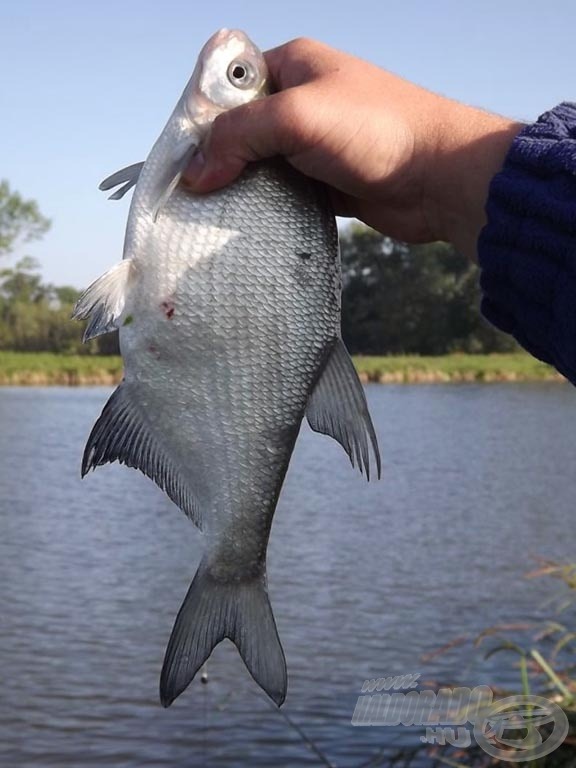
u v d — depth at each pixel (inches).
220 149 15.1
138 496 121.5
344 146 15.4
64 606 70.0
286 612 68.1
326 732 46.4
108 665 57.6
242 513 15.8
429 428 200.1
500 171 14.4
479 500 119.6
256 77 15.4
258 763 44.2
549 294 13.6
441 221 16.4
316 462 158.2
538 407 244.5
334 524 103.9
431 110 16.0
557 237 13.5
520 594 73.0
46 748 46.3
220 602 15.8
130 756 45.7
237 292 15.4
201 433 15.6
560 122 14.5
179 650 15.5
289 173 15.6
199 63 15.3
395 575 79.9
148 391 15.5
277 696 15.2
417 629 63.1
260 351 15.6
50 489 125.6
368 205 17.2
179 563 84.8
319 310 15.8
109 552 88.8
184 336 15.4
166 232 15.2
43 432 186.5
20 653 59.1
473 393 286.2
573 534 98.6
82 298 14.7
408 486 131.0
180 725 48.5
